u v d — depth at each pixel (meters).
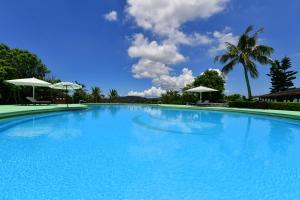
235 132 8.47
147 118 13.71
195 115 16.19
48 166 4.16
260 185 3.39
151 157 4.87
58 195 2.98
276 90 45.72
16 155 4.90
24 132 7.94
